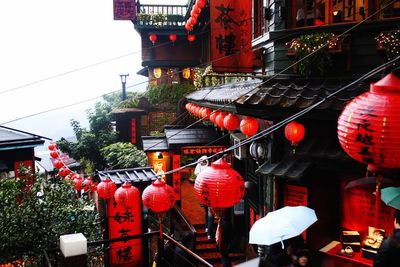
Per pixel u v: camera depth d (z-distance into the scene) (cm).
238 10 1162
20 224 1006
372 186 847
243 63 1162
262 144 1109
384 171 455
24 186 1130
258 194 1346
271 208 1095
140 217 1478
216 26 1149
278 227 675
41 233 1025
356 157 452
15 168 1892
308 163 965
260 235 680
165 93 3048
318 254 949
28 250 1013
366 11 941
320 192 988
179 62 3077
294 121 920
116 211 1443
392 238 580
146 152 2195
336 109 845
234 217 1553
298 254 666
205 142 2166
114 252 1443
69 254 854
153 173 1630
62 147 2964
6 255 993
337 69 995
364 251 905
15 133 1933
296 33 1029
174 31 2956
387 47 845
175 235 1816
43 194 1163
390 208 895
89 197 2098
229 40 1159
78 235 898
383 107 418
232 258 1505
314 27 1002
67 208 1150
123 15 2945
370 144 421
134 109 3017
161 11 3002
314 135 992
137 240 1472
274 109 944
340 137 458
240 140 1368
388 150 415
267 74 1160
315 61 961
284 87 996
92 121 3131
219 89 1780
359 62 963
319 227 981
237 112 1019
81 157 2950
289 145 1026
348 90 908
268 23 1162
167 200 1001
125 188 1215
